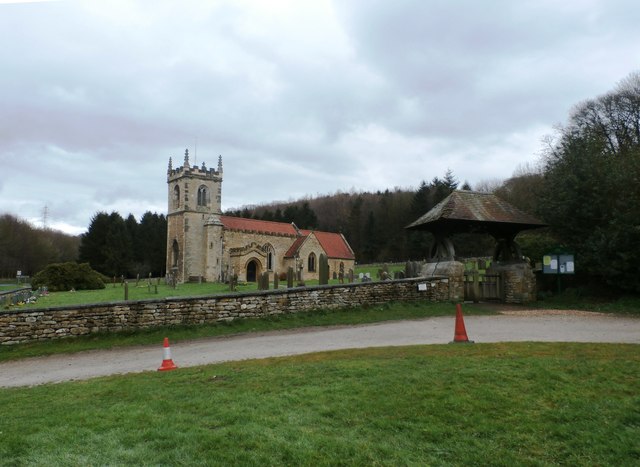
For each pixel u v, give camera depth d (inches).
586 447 185.0
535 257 848.9
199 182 2139.5
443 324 534.3
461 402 227.3
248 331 531.5
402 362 305.0
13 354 454.3
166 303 536.4
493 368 278.8
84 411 234.5
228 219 2156.7
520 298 723.4
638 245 646.5
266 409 225.1
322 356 348.8
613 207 691.4
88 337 498.6
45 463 172.1
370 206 3934.5
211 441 188.9
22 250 2849.4
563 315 589.3
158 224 3041.3
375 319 587.2
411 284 685.9
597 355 310.7
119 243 2709.2
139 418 218.8
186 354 418.6
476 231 777.6
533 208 895.1
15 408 255.1
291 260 2170.3
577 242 735.7
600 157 756.0
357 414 218.7
